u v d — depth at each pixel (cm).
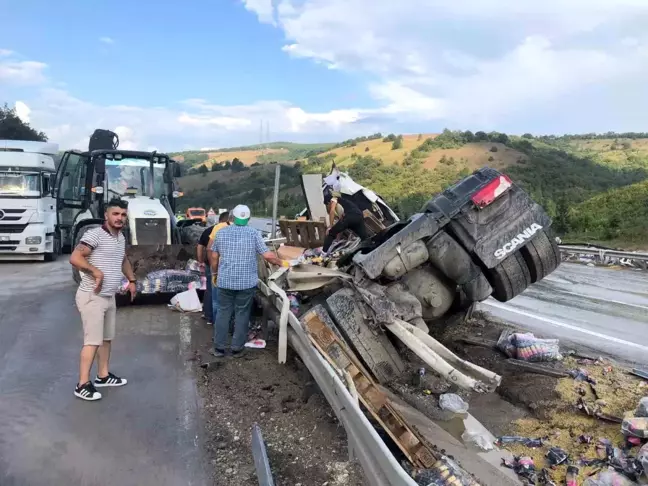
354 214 751
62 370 607
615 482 349
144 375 593
